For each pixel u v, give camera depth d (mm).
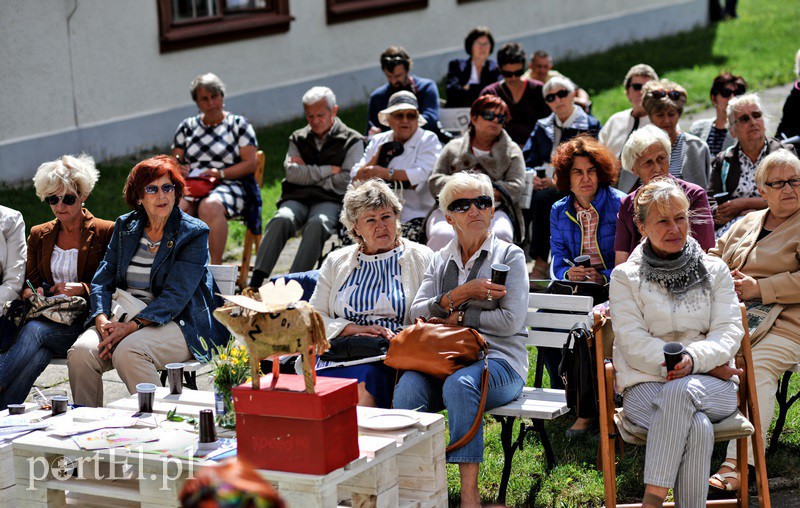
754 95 10039
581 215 9008
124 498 6352
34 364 8594
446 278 7719
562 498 7234
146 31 19328
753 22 33156
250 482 2629
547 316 7867
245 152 12477
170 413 6918
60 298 8711
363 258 8047
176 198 8695
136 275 8664
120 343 8242
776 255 7688
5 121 17344
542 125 12508
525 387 7766
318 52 22609
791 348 7465
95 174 9148
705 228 8453
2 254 9062
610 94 23141
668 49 28969
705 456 6305
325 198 12070
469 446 6820
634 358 6758
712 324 6789
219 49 20641
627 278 6949
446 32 25469
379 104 14383
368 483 6117
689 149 10477
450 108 15500
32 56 17609
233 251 14227
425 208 11664
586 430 8242
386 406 7629
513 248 7645
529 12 27594
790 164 7645
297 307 5688
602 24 29688
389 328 7898
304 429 5684
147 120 19453
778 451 7777
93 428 6715
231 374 6699
